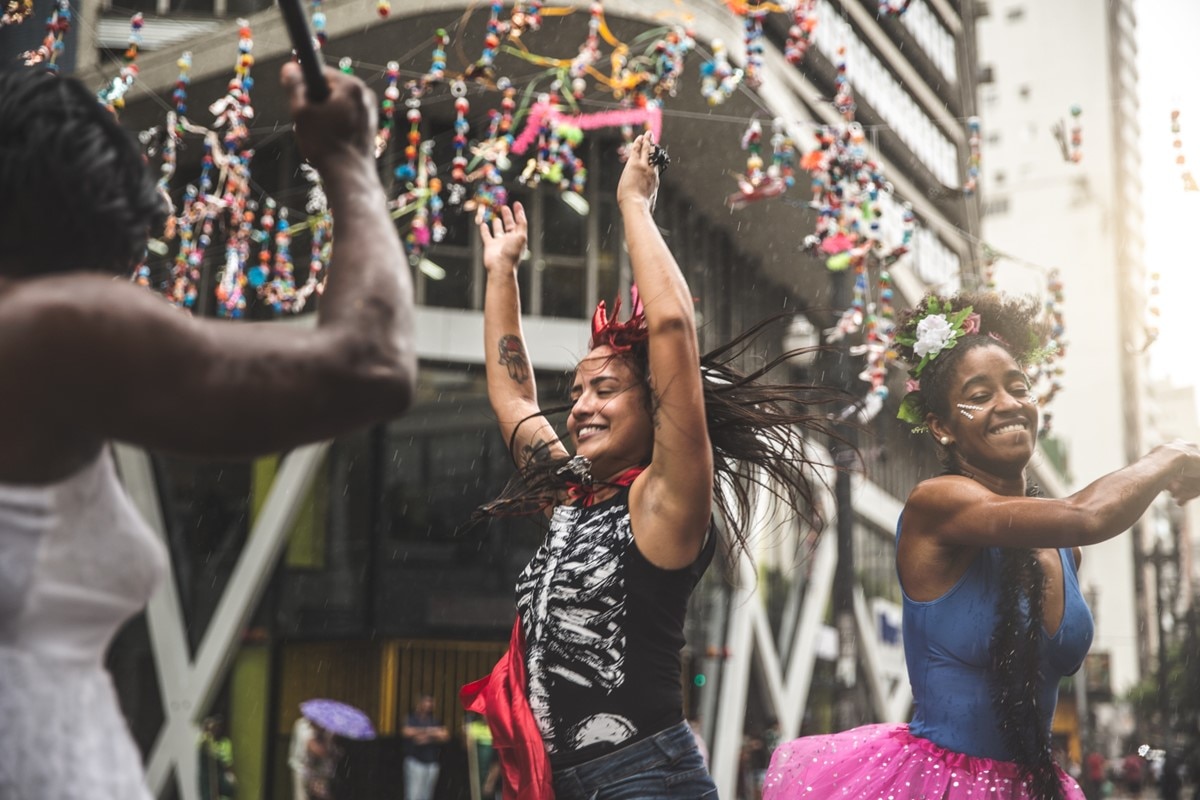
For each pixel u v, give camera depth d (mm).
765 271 21781
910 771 3428
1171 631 31953
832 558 23641
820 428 3240
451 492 17562
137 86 14273
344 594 17297
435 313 16984
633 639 2658
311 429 1432
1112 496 3246
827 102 9180
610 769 2633
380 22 14047
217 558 17797
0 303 1385
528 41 14219
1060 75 81438
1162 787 23109
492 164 9797
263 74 14883
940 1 27031
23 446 1387
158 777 17281
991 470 3619
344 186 1572
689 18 12203
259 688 17562
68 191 1485
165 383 1374
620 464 2867
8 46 12500
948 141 27047
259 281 10086
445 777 17031
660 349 2594
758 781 19484
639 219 2719
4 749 1361
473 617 17453
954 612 3449
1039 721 3398
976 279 8961
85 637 1459
